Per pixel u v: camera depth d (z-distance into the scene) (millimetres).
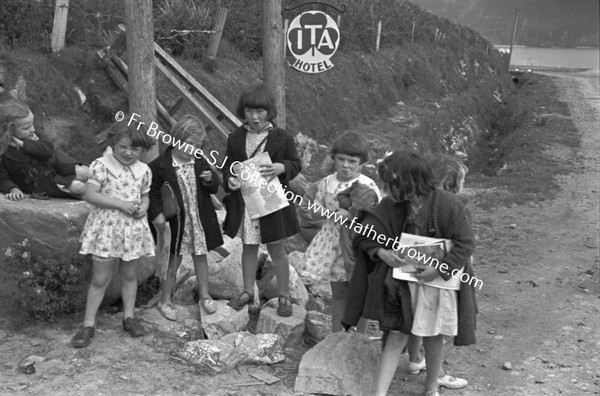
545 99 26859
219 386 4035
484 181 12055
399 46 23109
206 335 4574
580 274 6988
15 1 7586
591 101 26641
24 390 3791
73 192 4750
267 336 4480
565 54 117250
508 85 34469
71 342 4316
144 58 5918
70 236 4508
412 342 4391
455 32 32500
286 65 13945
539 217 9578
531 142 16625
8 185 4668
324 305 5496
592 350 5027
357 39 19609
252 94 4543
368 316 3908
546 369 4672
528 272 7012
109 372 4047
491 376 4551
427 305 3830
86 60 7875
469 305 3883
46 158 4730
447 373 4559
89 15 9008
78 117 7285
